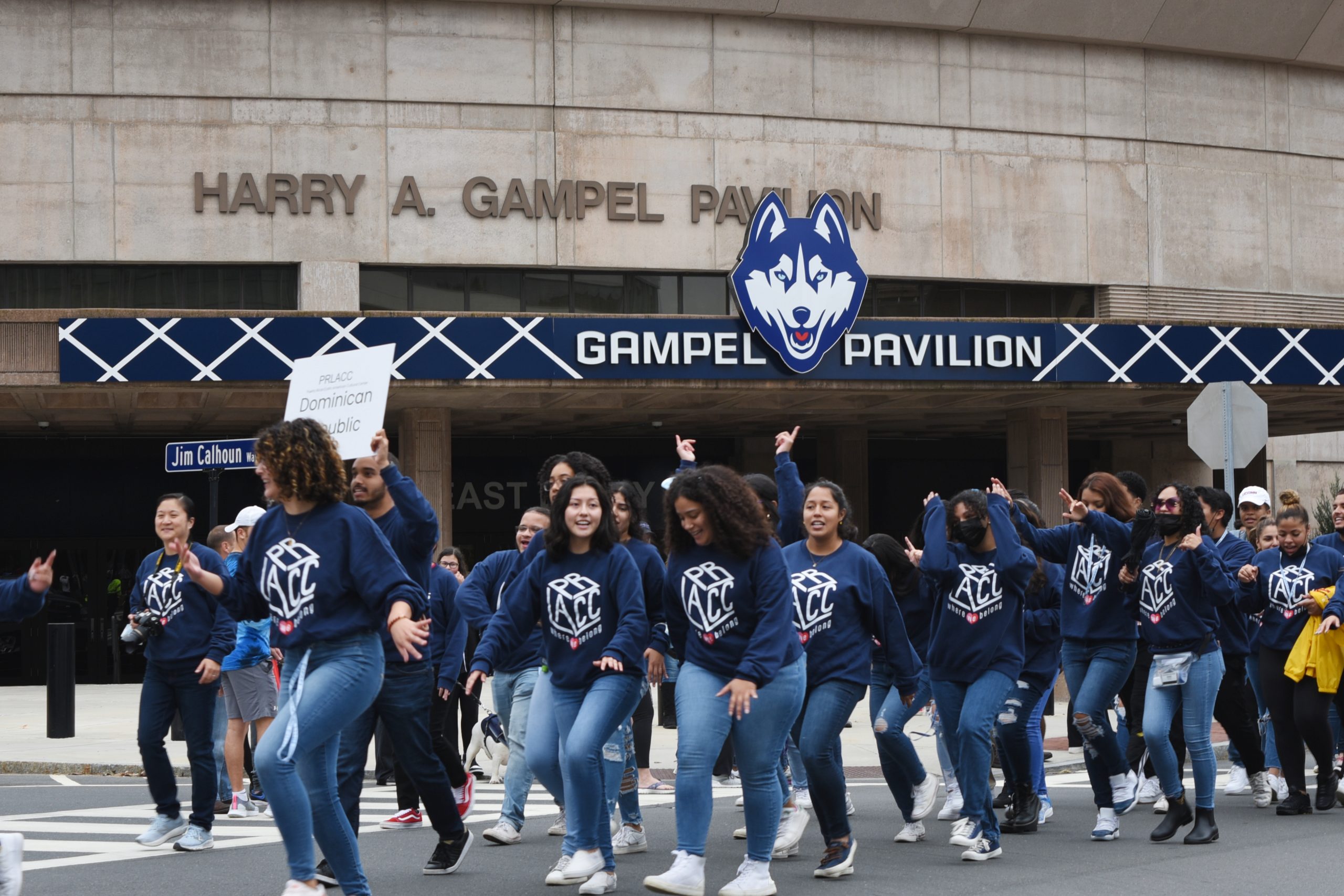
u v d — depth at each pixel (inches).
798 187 1037.8
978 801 340.8
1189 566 361.4
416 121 989.2
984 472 1316.4
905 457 1301.7
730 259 1021.2
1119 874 319.6
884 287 1063.0
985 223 1069.8
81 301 969.5
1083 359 937.5
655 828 405.7
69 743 648.4
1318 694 410.0
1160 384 947.3
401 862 338.6
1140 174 1108.5
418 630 240.5
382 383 294.7
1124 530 374.3
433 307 999.6
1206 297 1120.8
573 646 293.7
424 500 291.9
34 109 957.8
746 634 285.0
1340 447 1362.0
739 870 292.7
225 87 972.6
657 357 880.3
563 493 293.0
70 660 669.3
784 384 900.0
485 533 1204.5
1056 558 381.7
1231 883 308.5
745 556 282.2
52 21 962.1
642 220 1011.3
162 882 314.0
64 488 1130.7
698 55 1027.9
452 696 359.3
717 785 504.7
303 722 241.8
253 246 968.9
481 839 378.6
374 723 312.3
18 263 959.6
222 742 421.7
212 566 354.6
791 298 896.9
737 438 1254.9
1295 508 420.8
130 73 965.2
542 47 1007.0
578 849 290.7
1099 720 370.6
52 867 334.3
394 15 990.4
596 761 287.9
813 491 315.3
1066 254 1085.8
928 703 402.0
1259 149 1147.9
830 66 1048.8
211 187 966.4
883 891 301.3
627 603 289.3
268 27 978.1
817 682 310.3
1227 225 1132.5
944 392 935.0
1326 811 420.2
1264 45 1127.6
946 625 344.5
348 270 976.3
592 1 1002.7
